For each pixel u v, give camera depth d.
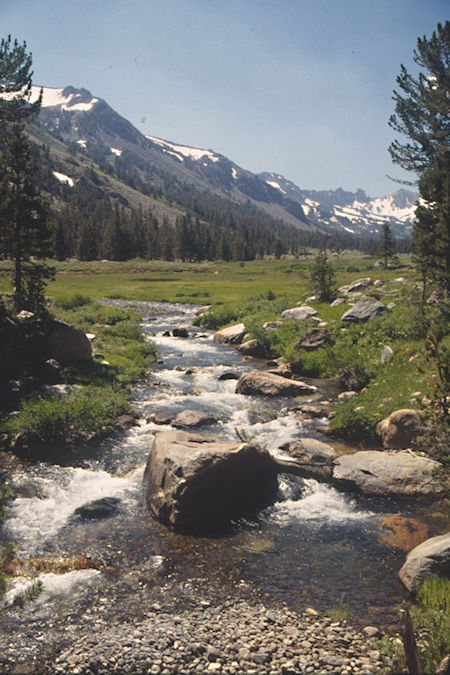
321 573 8.11
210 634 6.54
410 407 14.53
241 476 10.73
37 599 7.32
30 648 6.29
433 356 9.24
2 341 18.39
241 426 15.91
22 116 32.59
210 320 40.88
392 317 25.41
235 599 7.37
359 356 21.97
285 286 72.62
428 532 9.45
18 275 25.48
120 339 29.78
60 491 11.05
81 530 9.42
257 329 29.56
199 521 9.91
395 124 38.94
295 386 19.89
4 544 8.79
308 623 6.79
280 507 10.66
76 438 13.99
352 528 9.72
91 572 8.05
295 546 9.02
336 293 39.28
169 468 10.31
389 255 117.25
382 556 8.65
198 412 16.53
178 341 33.75
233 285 76.75
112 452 13.45
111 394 17.59
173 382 21.86
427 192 33.59
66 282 82.69
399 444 13.16
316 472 12.15
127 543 9.01
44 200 25.42
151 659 6.05
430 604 6.99
